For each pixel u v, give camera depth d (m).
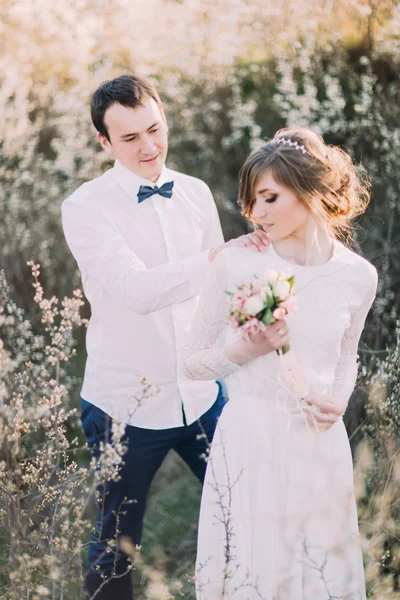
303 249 2.00
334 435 2.03
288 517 1.96
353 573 2.04
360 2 3.94
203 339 2.04
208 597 2.01
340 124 3.79
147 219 2.35
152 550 2.89
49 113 4.68
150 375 2.34
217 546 1.99
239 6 4.52
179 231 2.41
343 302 1.99
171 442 2.39
